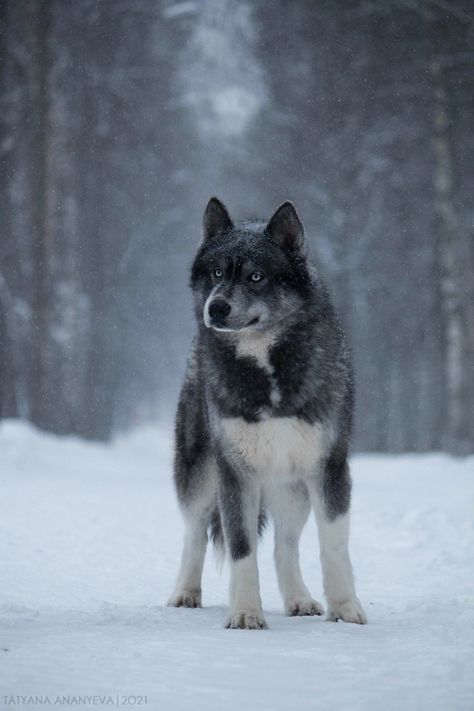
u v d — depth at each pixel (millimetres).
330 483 7367
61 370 36938
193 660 5324
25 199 38219
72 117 38062
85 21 37281
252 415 7289
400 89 34656
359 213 39719
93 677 4840
